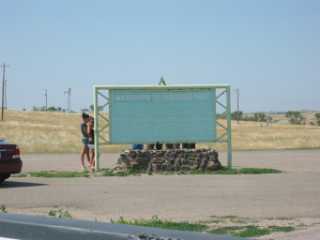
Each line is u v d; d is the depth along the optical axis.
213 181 18.19
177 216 11.27
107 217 11.23
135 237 2.84
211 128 22.72
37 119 89.81
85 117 22.88
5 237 3.15
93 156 22.98
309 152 42.94
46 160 32.66
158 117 22.59
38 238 3.07
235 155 38.03
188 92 22.58
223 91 22.61
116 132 22.55
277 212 11.66
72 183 17.97
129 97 22.50
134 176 20.25
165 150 21.77
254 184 17.14
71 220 3.34
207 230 9.65
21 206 12.89
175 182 17.95
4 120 83.69
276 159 32.19
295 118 159.25
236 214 11.45
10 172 17.20
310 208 12.20
